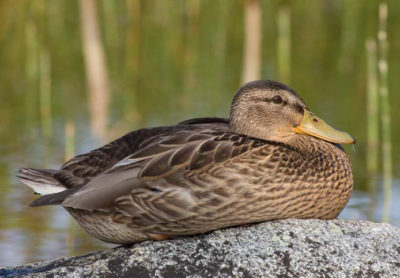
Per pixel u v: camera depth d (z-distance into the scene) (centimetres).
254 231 788
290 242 768
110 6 1991
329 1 2139
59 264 802
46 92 1584
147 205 788
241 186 780
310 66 1798
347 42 1948
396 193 1196
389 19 2034
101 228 812
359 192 1205
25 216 1097
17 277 759
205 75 1781
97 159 838
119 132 1436
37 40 1906
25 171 845
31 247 997
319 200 808
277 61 1828
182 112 1527
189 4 2069
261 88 880
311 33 2009
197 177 784
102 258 782
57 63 1845
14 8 1942
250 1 1650
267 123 875
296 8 2138
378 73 1730
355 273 744
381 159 1343
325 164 816
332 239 773
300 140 861
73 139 1391
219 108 1545
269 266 746
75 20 1998
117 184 790
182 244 780
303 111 879
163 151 801
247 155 791
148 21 2080
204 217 786
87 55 1708
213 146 796
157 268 752
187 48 1955
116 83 1744
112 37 1989
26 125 1486
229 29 2061
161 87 1708
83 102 1619
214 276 741
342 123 1470
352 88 1658
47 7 2000
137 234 807
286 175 789
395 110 1536
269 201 786
